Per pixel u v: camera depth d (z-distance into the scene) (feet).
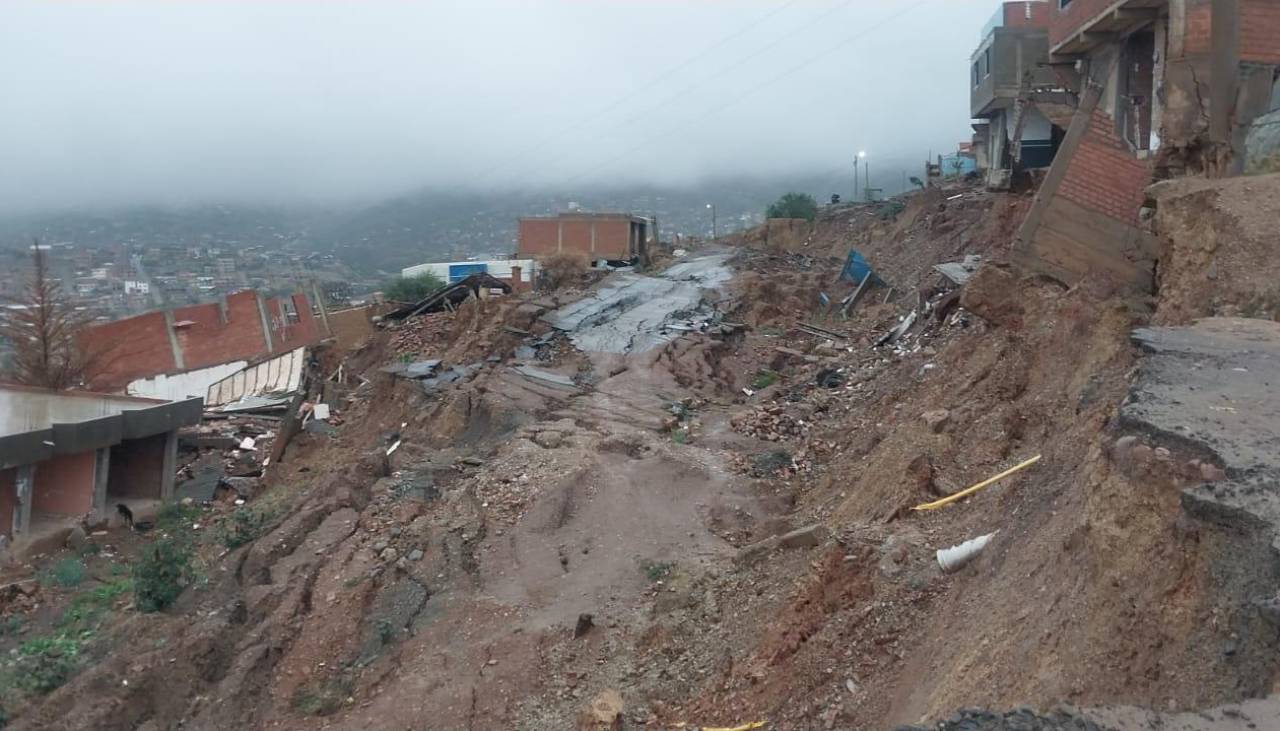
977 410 35.91
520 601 37.45
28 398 69.15
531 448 53.83
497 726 29.53
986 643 17.22
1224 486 12.08
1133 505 13.64
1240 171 35.55
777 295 105.29
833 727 20.81
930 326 65.92
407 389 73.82
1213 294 26.32
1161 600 12.34
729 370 75.97
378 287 253.85
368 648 36.01
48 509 58.75
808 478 49.24
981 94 101.76
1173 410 15.01
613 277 115.65
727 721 24.47
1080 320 34.76
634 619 34.53
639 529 43.73
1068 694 13.05
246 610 39.17
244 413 86.94
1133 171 38.17
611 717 26.66
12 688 34.06
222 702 33.04
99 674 33.53
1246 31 36.47
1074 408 28.86
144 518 61.00
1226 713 9.24
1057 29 66.33
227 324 112.27
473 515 45.96
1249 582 10.95
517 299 98.37
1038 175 76.38
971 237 89.40
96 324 103.60
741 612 30.48
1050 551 17.95
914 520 29.35
